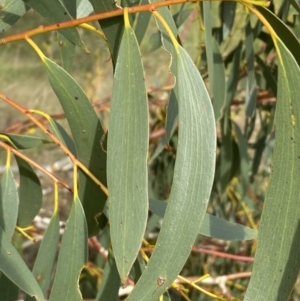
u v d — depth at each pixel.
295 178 0.27
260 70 0.56
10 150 0.35
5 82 1.35
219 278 0.61
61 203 1.03
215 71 0.42
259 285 0.27
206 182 0.26
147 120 0.27
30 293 0.31
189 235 0.26
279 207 0.27
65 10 0.34
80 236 0.33
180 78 0.27
